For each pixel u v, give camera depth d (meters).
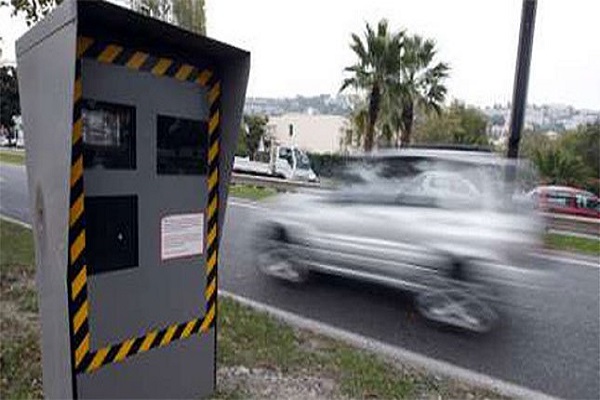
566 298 6.39
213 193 2.89
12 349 3.52
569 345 4.73
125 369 2.50
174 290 2.71
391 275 5.41
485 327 4.90
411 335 4.80
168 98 2.57
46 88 2.18
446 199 5.28
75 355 2.29
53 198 2.21
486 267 4.84
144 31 2.36
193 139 2.72
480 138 48.25
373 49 23.83
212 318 2.98
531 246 4.89
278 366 3.66
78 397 2.32
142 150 2.46
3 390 3.00
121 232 2.42
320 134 56.38
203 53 2.69
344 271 5.81
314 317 5.16
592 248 10.23
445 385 3.65
